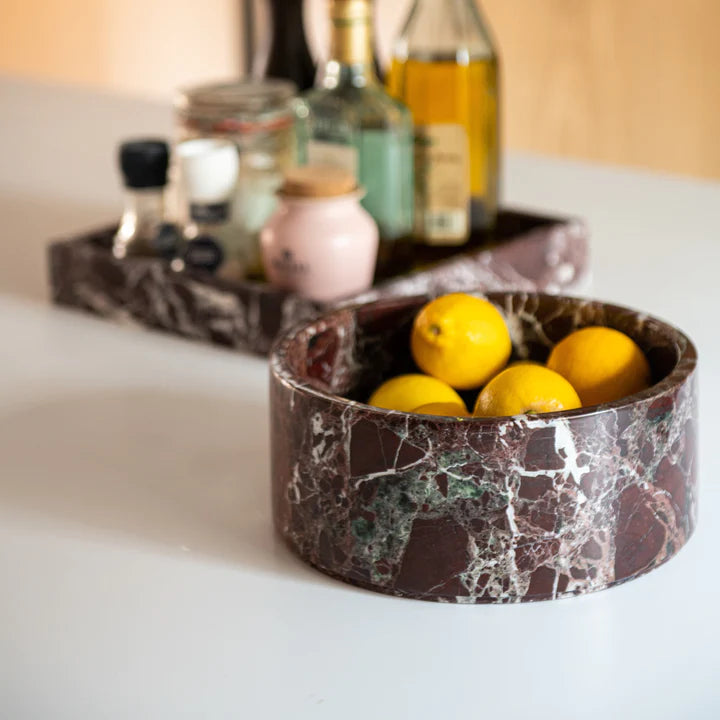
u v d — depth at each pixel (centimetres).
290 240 105
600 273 128
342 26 112
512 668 63
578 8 281
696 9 262
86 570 73
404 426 65
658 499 70
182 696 61
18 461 88
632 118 282
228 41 337
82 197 154
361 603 69
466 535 67
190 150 111
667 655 64
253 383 103
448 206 121
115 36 336
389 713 60
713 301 119
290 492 73
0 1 327
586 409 66
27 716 60
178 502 82
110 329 116
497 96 123
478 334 79
